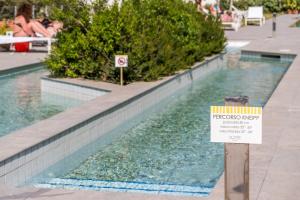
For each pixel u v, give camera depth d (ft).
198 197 15.38
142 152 22.99
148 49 35.91
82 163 21.56
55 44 38.60
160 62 37.70
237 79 43.29
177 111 31.35
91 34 35.76
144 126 27.71
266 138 21.44
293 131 22.56
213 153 22.67
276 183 16.28
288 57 54.49
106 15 35.99
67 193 15.94
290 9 158.30
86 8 37.83
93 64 35.73
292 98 29.86
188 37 45.34
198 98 35.37
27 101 33.60
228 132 11.63
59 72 37.86
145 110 31.24
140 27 38.55
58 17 37.73
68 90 34.99
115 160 21.90
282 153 19.40
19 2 64.44
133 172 20.31
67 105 32.42
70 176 19.90
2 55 53.67
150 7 44.21
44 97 34.94
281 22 115.34
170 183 18.99
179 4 49.19
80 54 36.45
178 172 20.21
